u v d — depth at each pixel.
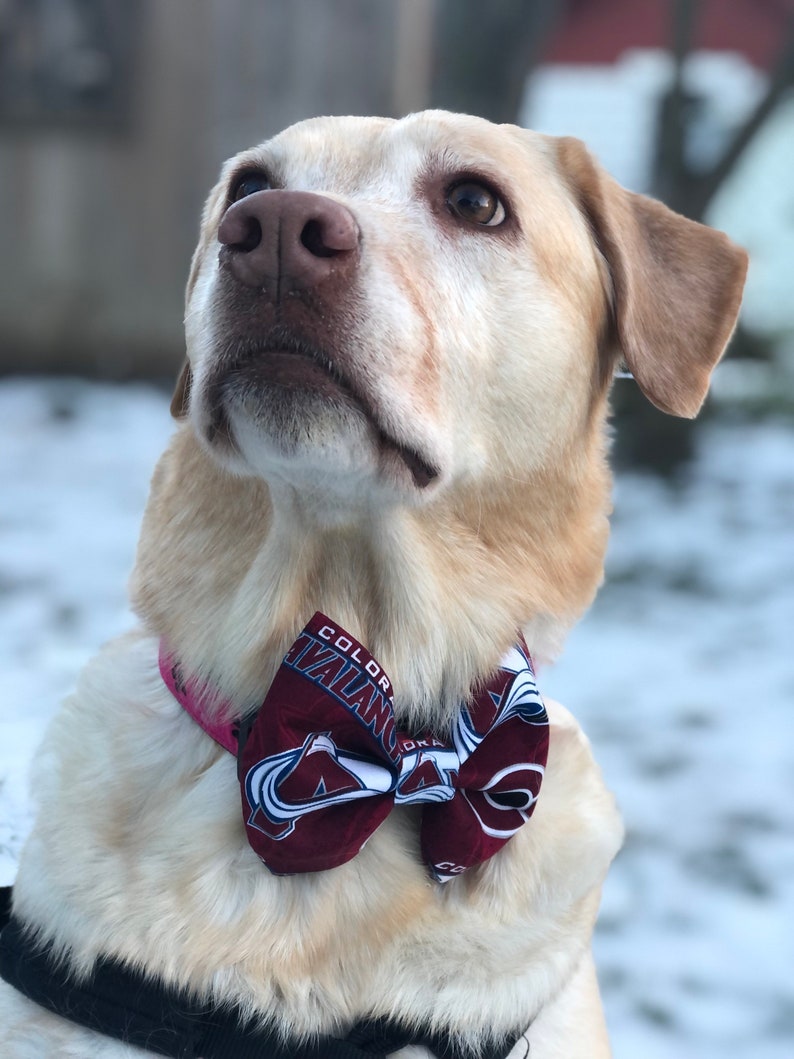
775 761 1.24
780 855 1.08
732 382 2.79
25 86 2.20
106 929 0.51
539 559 0.59
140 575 0.59
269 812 0.51
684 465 2.24
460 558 0.57
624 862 1.06
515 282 0.58
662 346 0.63
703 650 1.52
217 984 0.50
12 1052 0.52
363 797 0.52
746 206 3.71
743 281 0.65
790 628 1.60
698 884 1.04
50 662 1.14
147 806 0.54
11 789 0.65
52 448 1.95
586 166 0.63
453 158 0.58
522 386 0.58
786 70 2.18
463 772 0.54
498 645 0.57
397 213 0.57
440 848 0.53
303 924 0.52
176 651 0.56
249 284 0.49
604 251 0.63
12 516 1.68
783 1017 0.90
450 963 0.53
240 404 0.50
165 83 2.24
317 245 0.49
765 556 1.86
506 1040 0.53
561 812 0.58
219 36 2.23
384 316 0.51
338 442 0.51
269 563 0.55
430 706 0.57
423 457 0.53
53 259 2.26
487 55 2.28
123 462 1.92
